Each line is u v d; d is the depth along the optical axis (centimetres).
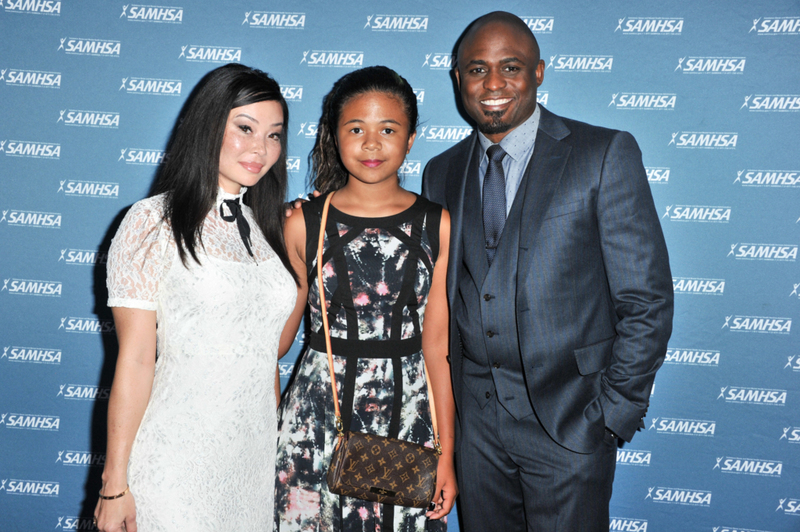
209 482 130
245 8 206
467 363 181
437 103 207
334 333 153
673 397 213
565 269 160
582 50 200
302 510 153
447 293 168
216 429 131
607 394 160
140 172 214
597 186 158
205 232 132
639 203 157
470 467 181
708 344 208
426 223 159
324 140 188
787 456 207
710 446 212
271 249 150
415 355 157
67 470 227
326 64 208
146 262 124
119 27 209
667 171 203
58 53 210
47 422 225
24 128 213
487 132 168
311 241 156
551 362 163
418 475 146
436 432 160
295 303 148
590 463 163
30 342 222
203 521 129
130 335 124
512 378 169
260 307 136
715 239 203
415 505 146
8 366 223
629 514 220
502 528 186
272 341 142
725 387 209
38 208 217
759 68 194
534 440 169
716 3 193
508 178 170
